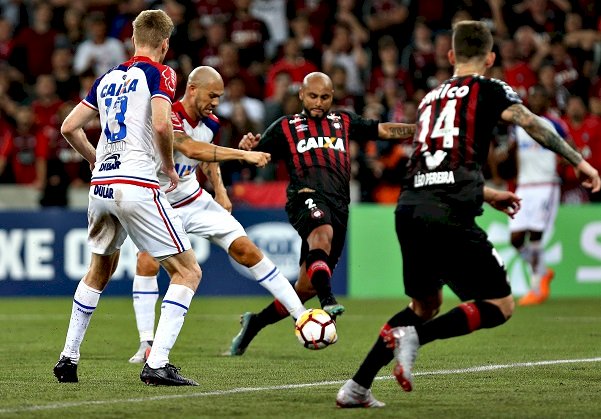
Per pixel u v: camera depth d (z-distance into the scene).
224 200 28.52
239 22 62.91
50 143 53.88
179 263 22.95
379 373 25.05
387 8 65.56
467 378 24.05
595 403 20.19
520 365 26.50
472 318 19.56
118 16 63.59
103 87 22.75
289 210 28.28
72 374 23.30
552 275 47.69
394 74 60.66
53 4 64.75
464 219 19.66
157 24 22.89
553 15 65.50
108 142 22.50
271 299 49.91
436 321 19.39
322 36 64.50
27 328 37.25
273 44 66.81
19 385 22.83
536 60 61.44
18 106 57.00
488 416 18.66
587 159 55.31
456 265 19.88
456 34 21.06
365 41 64.81
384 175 52.72
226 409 19.42
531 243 47.38
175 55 60.19
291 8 65.94
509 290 20.02
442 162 19.88
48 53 62.12
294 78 58.72
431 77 59.22
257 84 60.03
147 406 19.73
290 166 28.48
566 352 29.50
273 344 32.22
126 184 22.19
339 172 28.20
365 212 51.97
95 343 32.66
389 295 51.91
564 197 54.75
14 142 55.22
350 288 51.81
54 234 51.75
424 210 19.77
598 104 56.66
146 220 22.38
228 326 38.09
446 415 18.77
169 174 22.52
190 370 25.66
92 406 19.72
